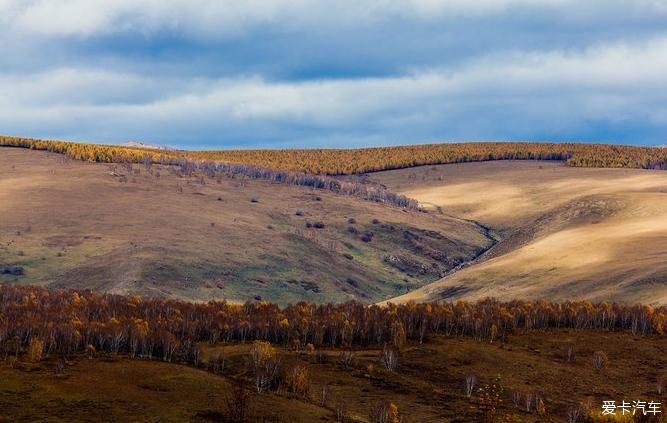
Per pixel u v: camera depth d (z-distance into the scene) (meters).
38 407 154.38
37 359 189.50
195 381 177.62
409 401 179.88
